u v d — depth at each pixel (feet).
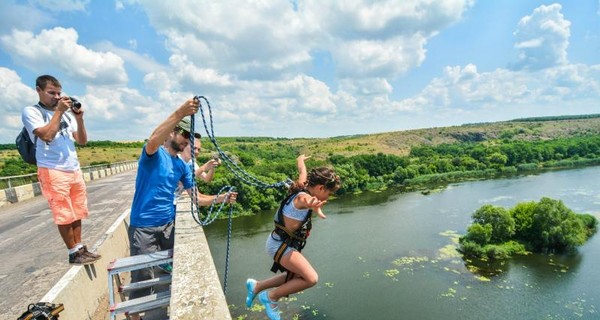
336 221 154.92
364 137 641.40
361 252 117.50
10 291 17.24
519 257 114.83
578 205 166.71
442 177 285.84
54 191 15.40
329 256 115.03
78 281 16.89
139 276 14.42
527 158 353.51
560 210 124.57
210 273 10.96
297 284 11.26
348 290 92.58
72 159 15.99
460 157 352.69
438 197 199.82
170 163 14.88
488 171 308.19
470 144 546.67
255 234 135.95
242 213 169.48
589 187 209.87
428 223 147.02
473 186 234.79
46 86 15.06
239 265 105.70
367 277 99.60
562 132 604.08
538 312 82.23
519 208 133.90
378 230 139.54
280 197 189.67
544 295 89.66
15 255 23.58
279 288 11.35
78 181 16.56
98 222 33.17
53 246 25.32
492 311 82.48
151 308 12.50
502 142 540.52
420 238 129.59
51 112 15.43
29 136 14.97
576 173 274.57
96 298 18.84
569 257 114.52
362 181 245.04
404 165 304.71
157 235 14.90
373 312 82.07
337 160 290.76
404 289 92.58
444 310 82.89
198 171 17.70
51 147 15.12
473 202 182.39
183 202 23.34
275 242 11.77
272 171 231.91
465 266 106.73
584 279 98.17
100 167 122.21
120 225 29.48
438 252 116.67
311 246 124.47
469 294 90.12
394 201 193.57
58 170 15.37
